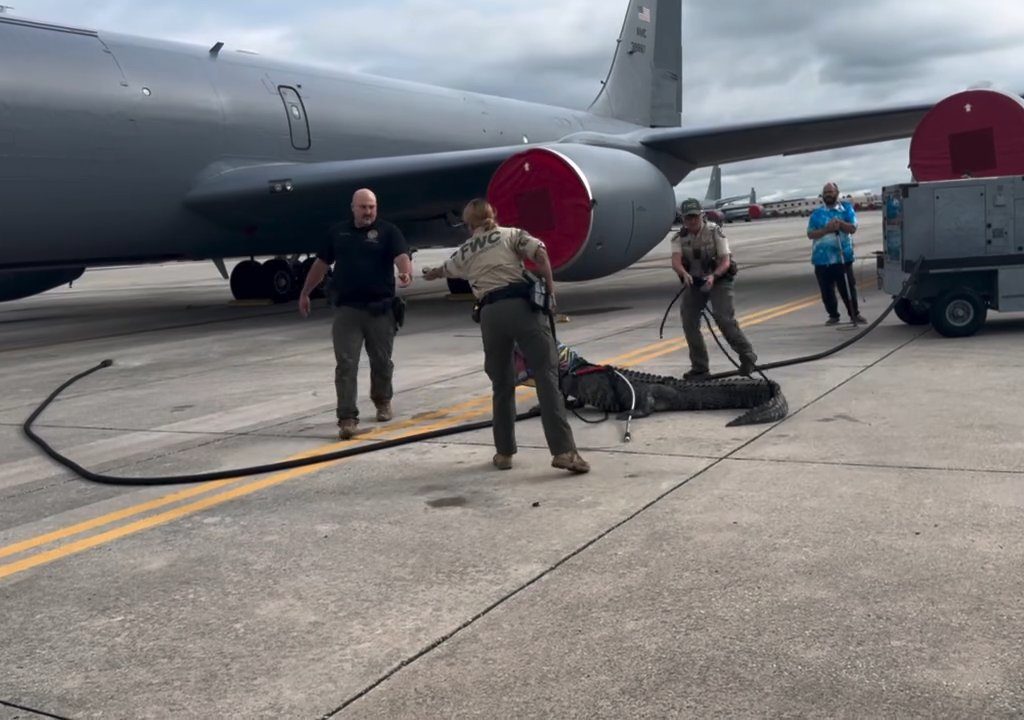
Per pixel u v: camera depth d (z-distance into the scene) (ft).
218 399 25.50
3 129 35.53
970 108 34.63
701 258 23.13
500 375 16.49
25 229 37.40
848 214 32.32
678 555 12.00
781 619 10.01
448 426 20.53
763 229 182.70
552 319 16.22
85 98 38.22
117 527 14.71
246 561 12.80
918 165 35.83
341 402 19.93
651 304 45.78
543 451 17.97
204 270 133.69
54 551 13.71
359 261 20.20
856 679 8.70
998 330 29.63
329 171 43.14
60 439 21.47
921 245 27.99
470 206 16.60
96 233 40.06
